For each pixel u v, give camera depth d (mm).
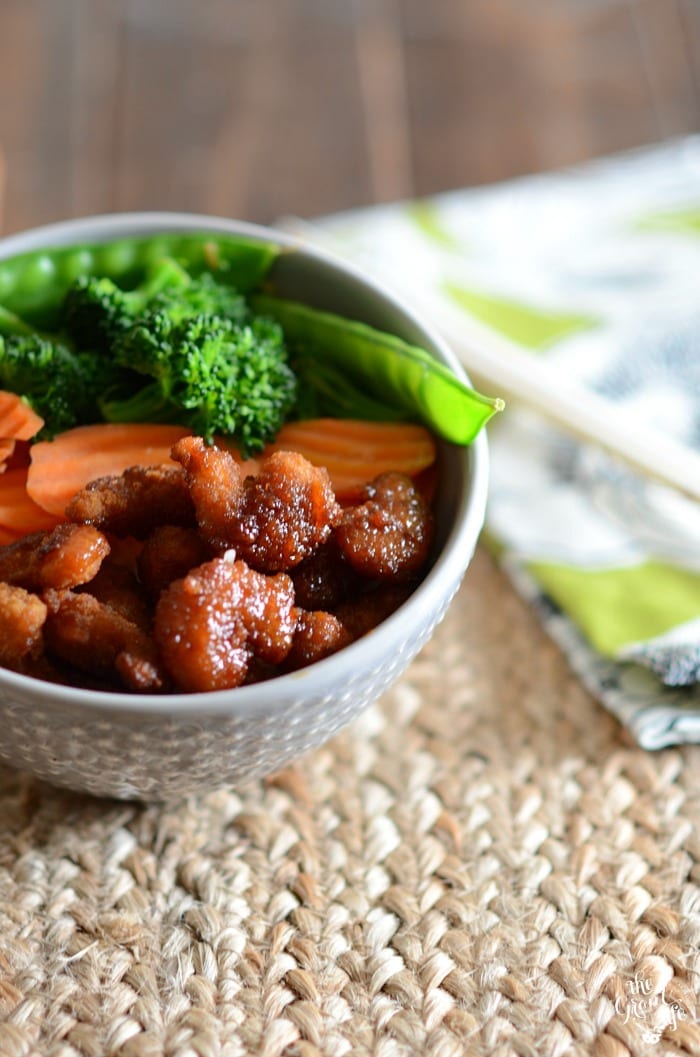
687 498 576
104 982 488
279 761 492
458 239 664
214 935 496
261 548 479
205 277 539
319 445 519
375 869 512
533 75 750
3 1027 478
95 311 524
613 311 640
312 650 476
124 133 714
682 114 736
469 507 491
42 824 517
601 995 489
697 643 546
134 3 764
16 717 465
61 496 500
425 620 476
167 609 467
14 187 688
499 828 521
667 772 533
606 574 569
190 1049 476
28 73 729
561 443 607
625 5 777
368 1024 483
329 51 754
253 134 720
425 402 511
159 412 519
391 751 538
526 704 549
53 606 474
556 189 686
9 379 516
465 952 495
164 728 459
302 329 538
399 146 720
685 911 504
